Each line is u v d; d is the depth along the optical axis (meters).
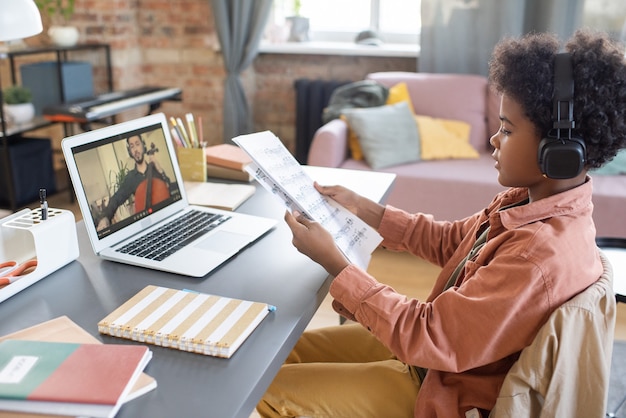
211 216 1.47
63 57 4.04
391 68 3.88
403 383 1.17
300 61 4.02
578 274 0.98
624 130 0.97
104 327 0.98
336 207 1.36
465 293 1.02
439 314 1.02
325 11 4.04
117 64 3.96
